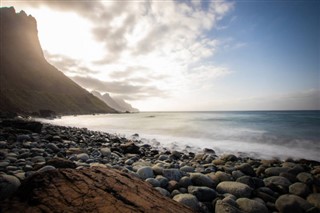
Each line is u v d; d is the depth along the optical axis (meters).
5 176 3.78
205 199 4.77
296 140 15.58
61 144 11.34
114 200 2.31
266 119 39.34
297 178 6.57
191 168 7.46
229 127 25.45
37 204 2.13
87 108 135.00
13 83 96.06
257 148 13.35
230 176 6.45
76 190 2.40
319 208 4.62
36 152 8.19
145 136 20.23
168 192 4.88
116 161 8.56
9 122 16.34
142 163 7.81
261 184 6.03
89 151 10.17
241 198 4.61
